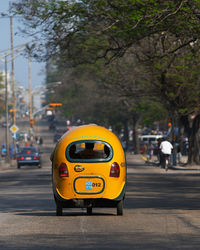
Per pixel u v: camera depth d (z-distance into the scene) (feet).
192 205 99.81
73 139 81.46
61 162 81.15
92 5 140.36
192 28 134.51
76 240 59.52
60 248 54.75
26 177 209.56
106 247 54.85
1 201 110.93
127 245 55.98
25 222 75.92
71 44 176.24
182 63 226.38
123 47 155.02
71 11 142.92
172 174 213.66
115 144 81.76
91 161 80.59
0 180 196.34
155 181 173.47
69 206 82.48
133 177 195.00
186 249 53.52
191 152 265.54
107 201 81.46
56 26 149.18
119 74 256.32
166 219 77.61
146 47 202.80
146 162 330.54
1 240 60.39
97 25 158.51
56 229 68.49
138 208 94.48
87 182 80.64
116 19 141.49
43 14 145.18
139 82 260.21
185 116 266.77
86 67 274.77
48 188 145.48
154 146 487.20
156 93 262.06
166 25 135.33
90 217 81.05
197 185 155.53
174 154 270.87
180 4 122.31
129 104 418.10
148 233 64.23
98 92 400.47
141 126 525.75
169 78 238.89
